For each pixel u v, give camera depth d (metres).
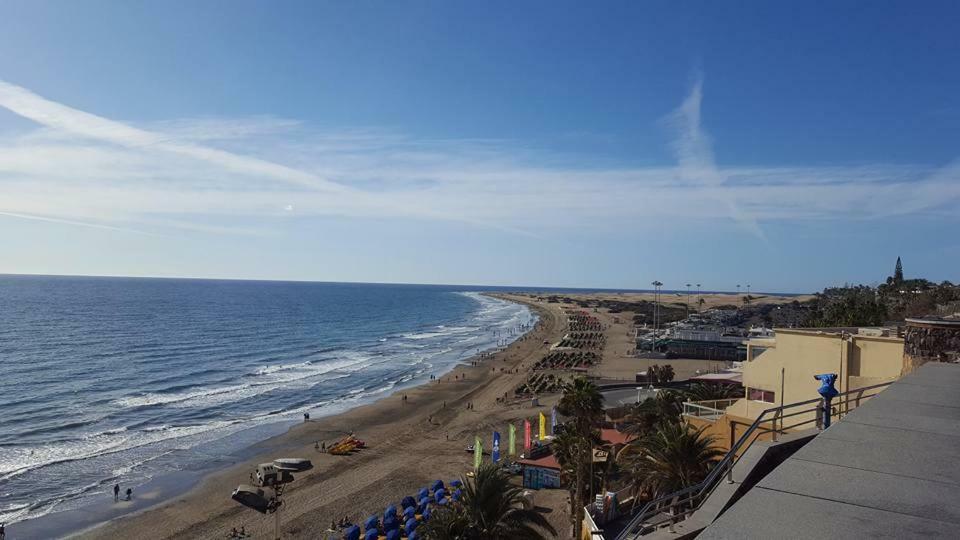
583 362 120.94
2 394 83.88
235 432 68.06
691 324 168.62
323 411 79.56
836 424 7.27
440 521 23.47
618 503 30.03
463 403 83.88
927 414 7.75
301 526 43.25
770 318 193.38
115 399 83.12
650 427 41.97
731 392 54.50
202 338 152.38
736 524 4.36
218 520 44.06
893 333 26.25
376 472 54.59
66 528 42.47
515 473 51.78
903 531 4.18
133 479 52.41
